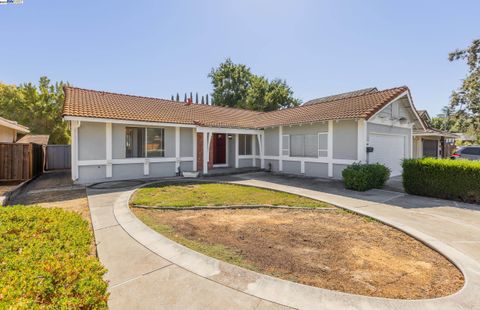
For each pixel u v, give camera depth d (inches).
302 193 342.6
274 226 211.2
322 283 121.8
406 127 533.0
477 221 225.3
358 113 423.8
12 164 424.2
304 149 532.4
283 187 389.1
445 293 114.4
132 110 495.5
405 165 351.3
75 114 388.2
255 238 182.5
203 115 618.5
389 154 490.3
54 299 58.4
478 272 132.2
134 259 142.9
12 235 102.7
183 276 124.3
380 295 112.1
